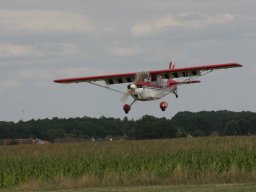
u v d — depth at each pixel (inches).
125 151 3334.2
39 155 3380.9
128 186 2425.0
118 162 2878.9
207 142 3656.5
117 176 2549.2
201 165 2743.6
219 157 2829.7
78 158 3058.6
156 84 4173.2
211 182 2453.2
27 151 3801.7
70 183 2484.0
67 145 4215.1
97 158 3009.4
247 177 2491.4
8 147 4347.9
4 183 2674.7
